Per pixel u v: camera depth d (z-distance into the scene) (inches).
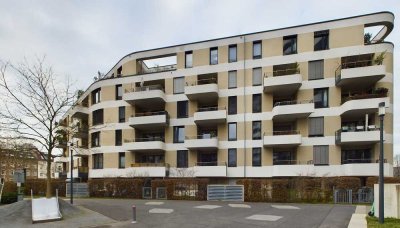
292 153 1088.2
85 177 1429.6
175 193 895.7
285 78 1031.0
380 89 957.2
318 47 1069.1
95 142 1391.5
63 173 1759.4
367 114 961.5
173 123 1232.2
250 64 1138.0
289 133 1065.5
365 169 911.0
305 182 799.7
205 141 1122.0
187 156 1199.6
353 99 967.6
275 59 1102.4
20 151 719.7
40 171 2741.1
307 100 1046.4
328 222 441.7
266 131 1090.1
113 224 466.6
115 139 1315.2
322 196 784.9
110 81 1360.7
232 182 1111.0
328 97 1034.7
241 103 1133.7
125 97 1234.6
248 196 825.5
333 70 1032.8
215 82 1181.7
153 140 1256.8
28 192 1202.6
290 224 432.8
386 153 952.9
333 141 1011.3
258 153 1096.2
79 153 1413.6
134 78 1315.2
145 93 1216.8
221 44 1186.6
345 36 1030.4
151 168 1161.4
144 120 1216.2
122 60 1381.6
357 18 1024.2
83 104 1514.5
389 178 812.6
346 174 940.6
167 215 542.3
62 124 711.7
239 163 1107.9
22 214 504.1
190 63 1237.7
